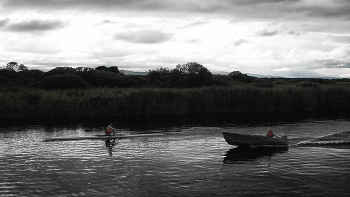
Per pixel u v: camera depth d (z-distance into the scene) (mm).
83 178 15602
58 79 61562
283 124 34719
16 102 40562
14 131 30219
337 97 51125
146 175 16000
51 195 13359
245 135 22172
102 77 69062
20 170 17031
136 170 16891
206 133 28828
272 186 14242
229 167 17312
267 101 48312
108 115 42812
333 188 13953
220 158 19359
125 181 15094
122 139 26031
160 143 24234
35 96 41969
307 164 17734
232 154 20375
